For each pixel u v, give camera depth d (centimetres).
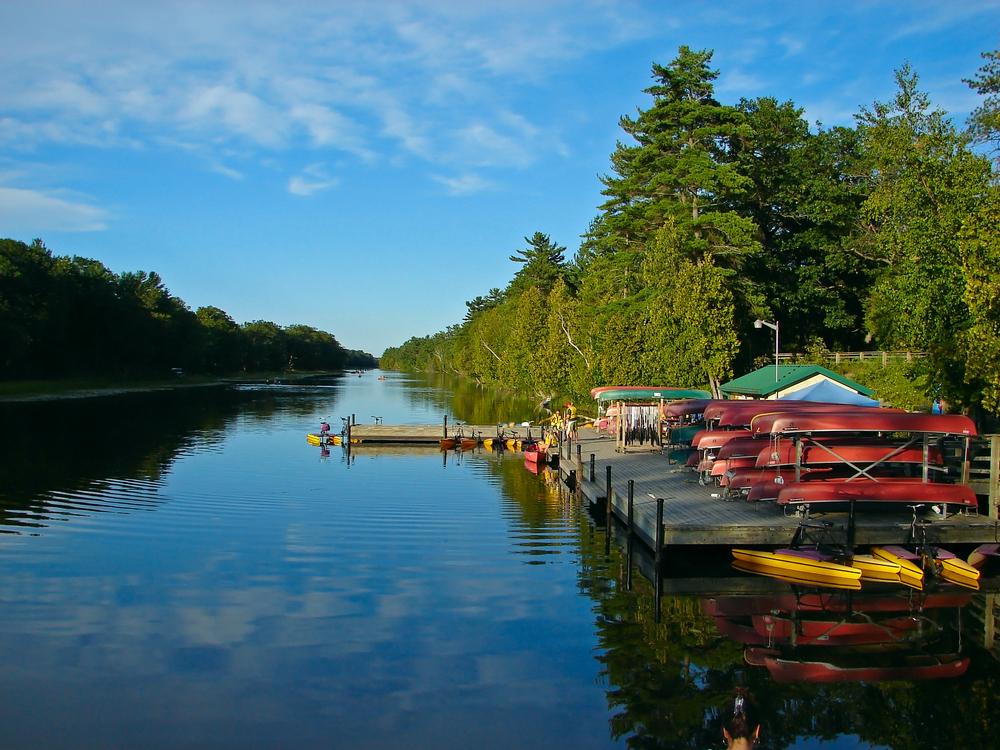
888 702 989
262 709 948
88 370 8950
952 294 2162
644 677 1048
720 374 3453
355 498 2319
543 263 8419
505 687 1015
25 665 1065
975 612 1314
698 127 4044
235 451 3394
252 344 14600
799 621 1267
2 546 1678
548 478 2811
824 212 4544
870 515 1644
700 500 1822
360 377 15938
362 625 1228
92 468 2798
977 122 2598
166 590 1390
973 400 2148
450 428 4091
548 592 1406
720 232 3953
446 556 1647
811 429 1644
